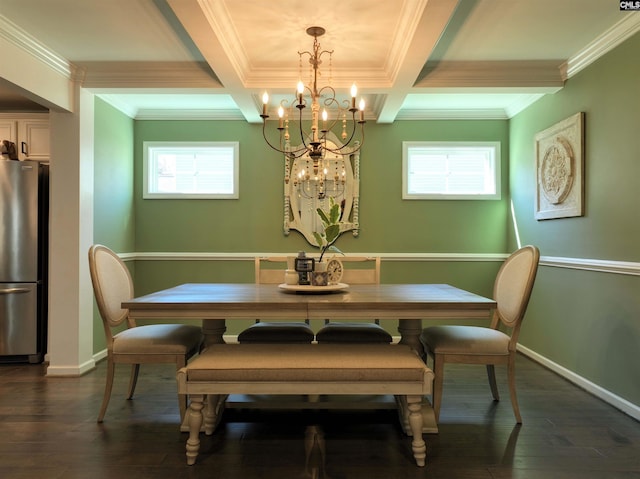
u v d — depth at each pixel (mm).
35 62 2820
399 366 1874
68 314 3227
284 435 2223
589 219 2883
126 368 3400
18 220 3518
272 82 3242
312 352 2008
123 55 2998
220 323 2449
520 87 3217
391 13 2416
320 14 2426
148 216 4254
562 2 2283
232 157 4309
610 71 2662
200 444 2115
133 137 4242
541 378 3158
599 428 2291
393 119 4145
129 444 2109
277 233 4246
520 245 3971
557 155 3238
